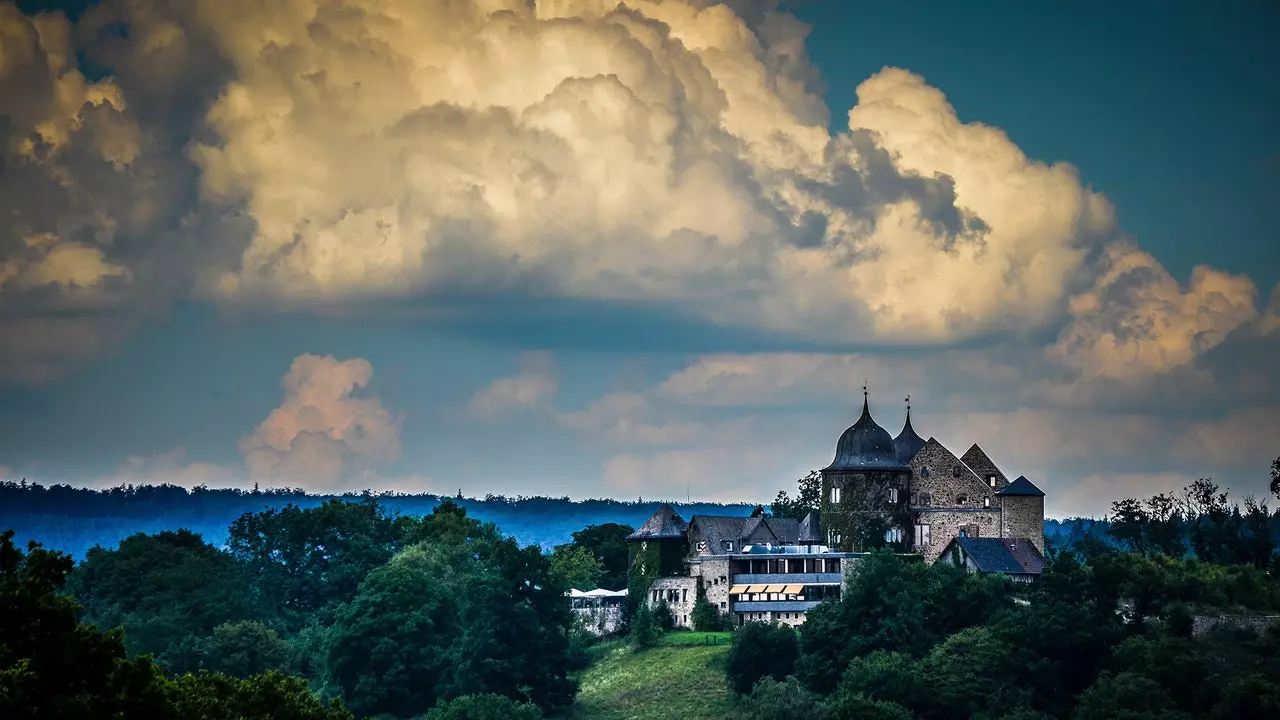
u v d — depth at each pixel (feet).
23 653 371.15
